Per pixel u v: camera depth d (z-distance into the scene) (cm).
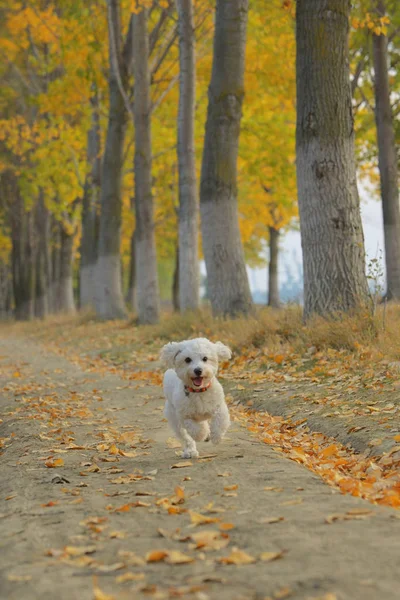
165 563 480
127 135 3856
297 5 1628
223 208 2097
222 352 859
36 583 457
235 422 1076
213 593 415
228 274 2095
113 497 692
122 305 3319
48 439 1021
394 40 2816
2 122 3819
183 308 2573
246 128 3080
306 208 1623
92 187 3862
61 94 3362
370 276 1459
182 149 2569
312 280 1617
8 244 6009
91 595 431
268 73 2752
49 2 3594
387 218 2628
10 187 5109
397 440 824
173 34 2959
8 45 3962
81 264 4103
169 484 727
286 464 785
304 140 1619
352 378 1185
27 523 614
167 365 848
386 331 1395
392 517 559
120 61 3064
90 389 1552
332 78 1598
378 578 423
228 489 680
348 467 800
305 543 496
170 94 3275
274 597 404
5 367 2105
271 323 1712
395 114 2853
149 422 1125
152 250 2858
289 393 1204
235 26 2066
